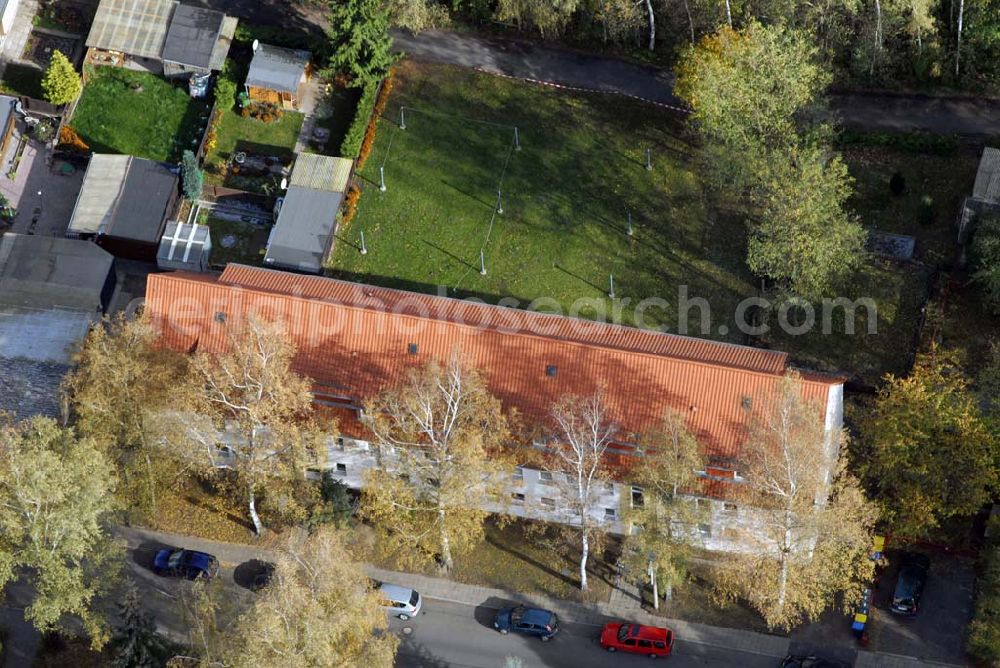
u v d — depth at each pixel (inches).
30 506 3260.3
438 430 3398.1
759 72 3912.4
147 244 4114.2
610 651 3558.1
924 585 3609.7
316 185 4156.0
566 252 4097.0
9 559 3265.3
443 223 4158.5
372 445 3590.1
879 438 3533.5
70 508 3265.3
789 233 3759.8
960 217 4037.9
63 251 4069.9
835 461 3314.5
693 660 3543.3
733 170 3900.1
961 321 3939.5
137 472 3607.3
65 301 4001.0
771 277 3961.6
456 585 3668.8
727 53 3934.5
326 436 3442.4
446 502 3380.9
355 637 3191.4
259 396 3400.6
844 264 3828.7
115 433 3526.1
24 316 3981.3
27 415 3818.9
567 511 3639.3
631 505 3486.7
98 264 4050.2
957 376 3794.3
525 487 3614.7
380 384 3580.2
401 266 4094.5
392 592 3602.4
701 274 4047.7
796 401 3270.2
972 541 3668.8
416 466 3390.7
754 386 3459.6
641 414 3494.1
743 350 3681.1
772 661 3533.5
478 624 3607.3
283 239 4074.8
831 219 3809.1
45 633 3540.8
